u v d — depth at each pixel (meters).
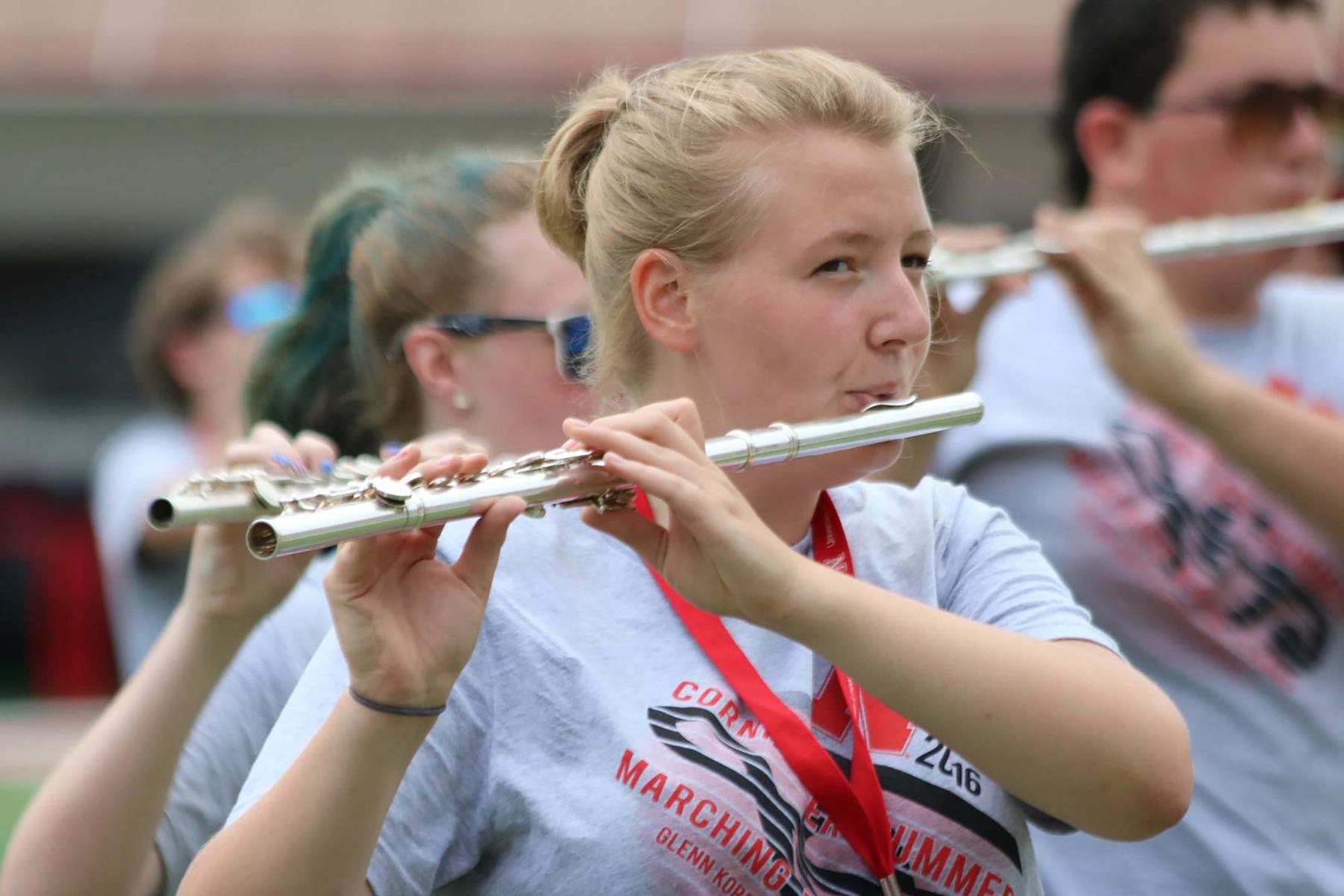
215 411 21.75
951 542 8.91
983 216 41.00
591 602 8.41
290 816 7.44
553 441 11.56
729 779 7.98
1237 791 13.55
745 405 8.27
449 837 8.02
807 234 8.06
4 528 37.75
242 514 8.60
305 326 12.39
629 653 8.27
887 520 8.88
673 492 7.22
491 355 11.52
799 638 7.38
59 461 43.59
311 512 7.32
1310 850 13.44
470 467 7.59
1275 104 15.23
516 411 11.55
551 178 9.42
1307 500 13.68
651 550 7.61
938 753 8.27
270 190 47.69
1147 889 13.24
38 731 29.94
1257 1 15.20
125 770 9.83
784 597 7.27
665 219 8.40
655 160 8.50
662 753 8.02
